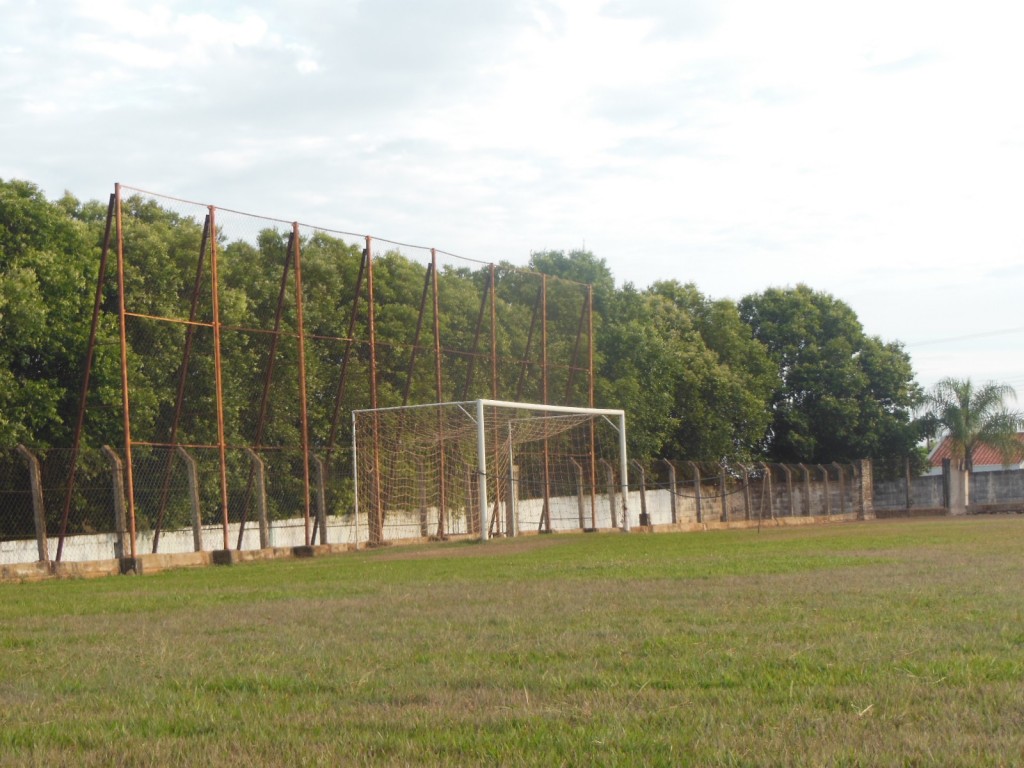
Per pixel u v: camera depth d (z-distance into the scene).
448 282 41.44
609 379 50.91
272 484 33.66
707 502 50.72
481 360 41.38
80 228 30.72
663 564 19.27
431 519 37.00
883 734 5.52
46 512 28.30
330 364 37.22
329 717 6.36
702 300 62.72
